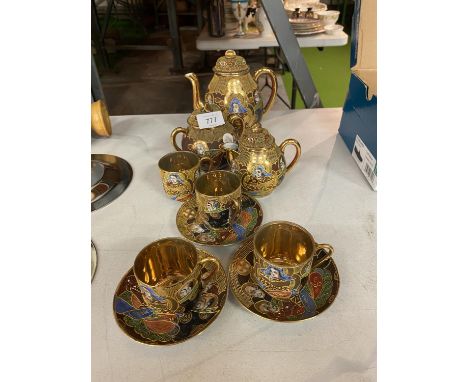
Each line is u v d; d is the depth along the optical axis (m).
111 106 2.31
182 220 0.66
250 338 0.48
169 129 1.00
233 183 0.64
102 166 0.82
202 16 2.32
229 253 0.60
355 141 0.82
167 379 0.44
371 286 0.55
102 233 0.66
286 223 0.53
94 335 0.49
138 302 0.50
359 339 0.48
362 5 0.77
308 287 0.51
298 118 1.03
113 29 3.20
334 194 0.74
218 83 0.79
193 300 0.49
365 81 0.76
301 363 0.45
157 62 2.91
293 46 0.98
